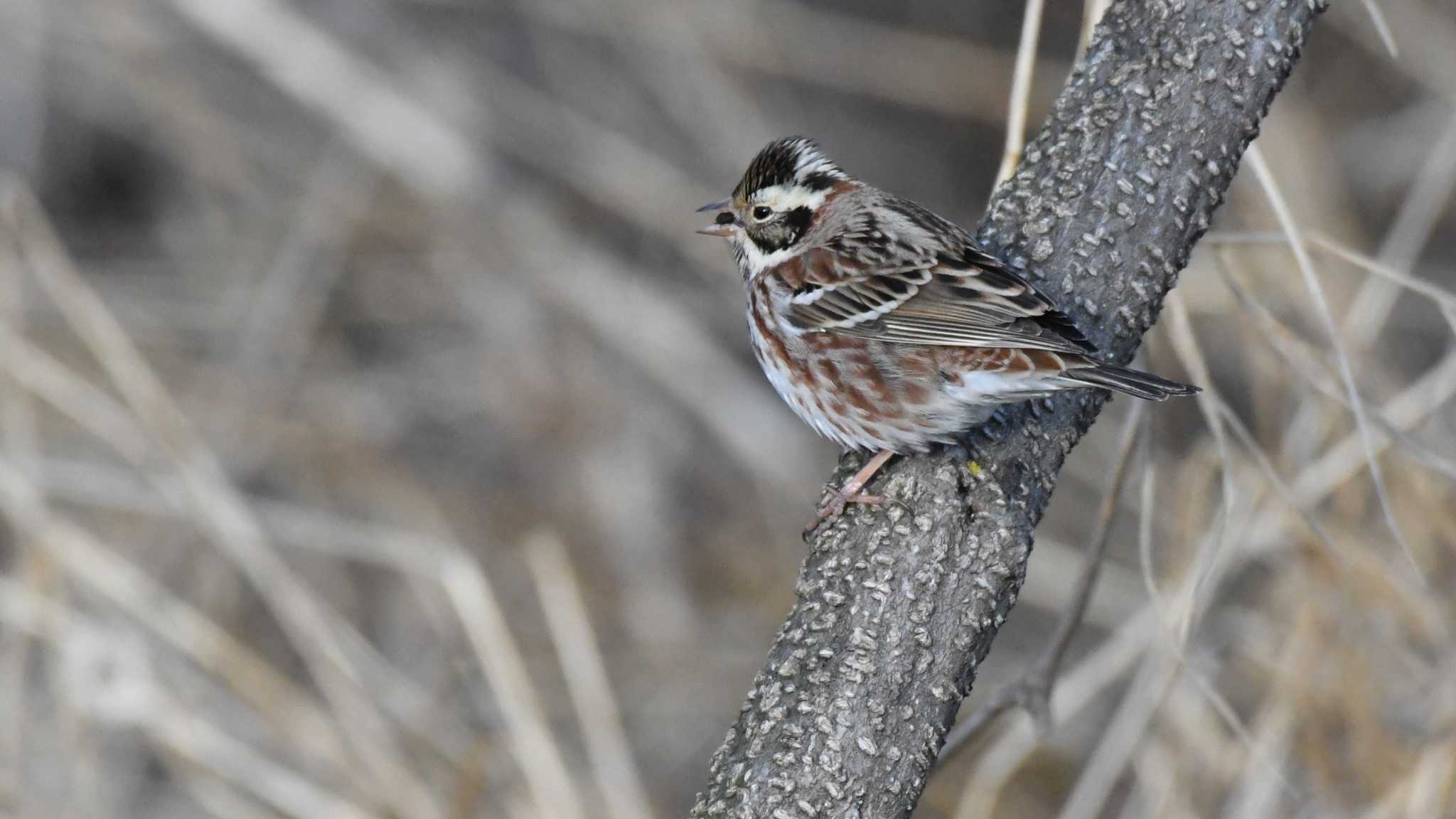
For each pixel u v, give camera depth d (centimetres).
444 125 1658
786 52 1841
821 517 758
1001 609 625
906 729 586
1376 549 1039
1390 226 1714
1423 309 1609
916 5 1875
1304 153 1593
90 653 1020
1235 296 793
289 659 1336
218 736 1005
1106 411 1534
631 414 1650
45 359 1151
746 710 592
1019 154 759
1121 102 696
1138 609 1180
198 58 1748
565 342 1678
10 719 1089
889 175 1867
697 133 1816
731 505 1622
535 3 1811
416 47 1758
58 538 1045
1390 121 1752
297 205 1714
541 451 1616
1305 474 1009
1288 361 787
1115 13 713
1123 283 690
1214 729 1053
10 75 1680
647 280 1723
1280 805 992
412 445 1600
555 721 1330
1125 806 1195
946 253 812
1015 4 1869
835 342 824
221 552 1311
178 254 1689
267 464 1505
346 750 1017
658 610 1488
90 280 1638
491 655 998
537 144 1762
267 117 1762
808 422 862
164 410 1141
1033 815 1259
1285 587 1074
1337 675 984
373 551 1312
